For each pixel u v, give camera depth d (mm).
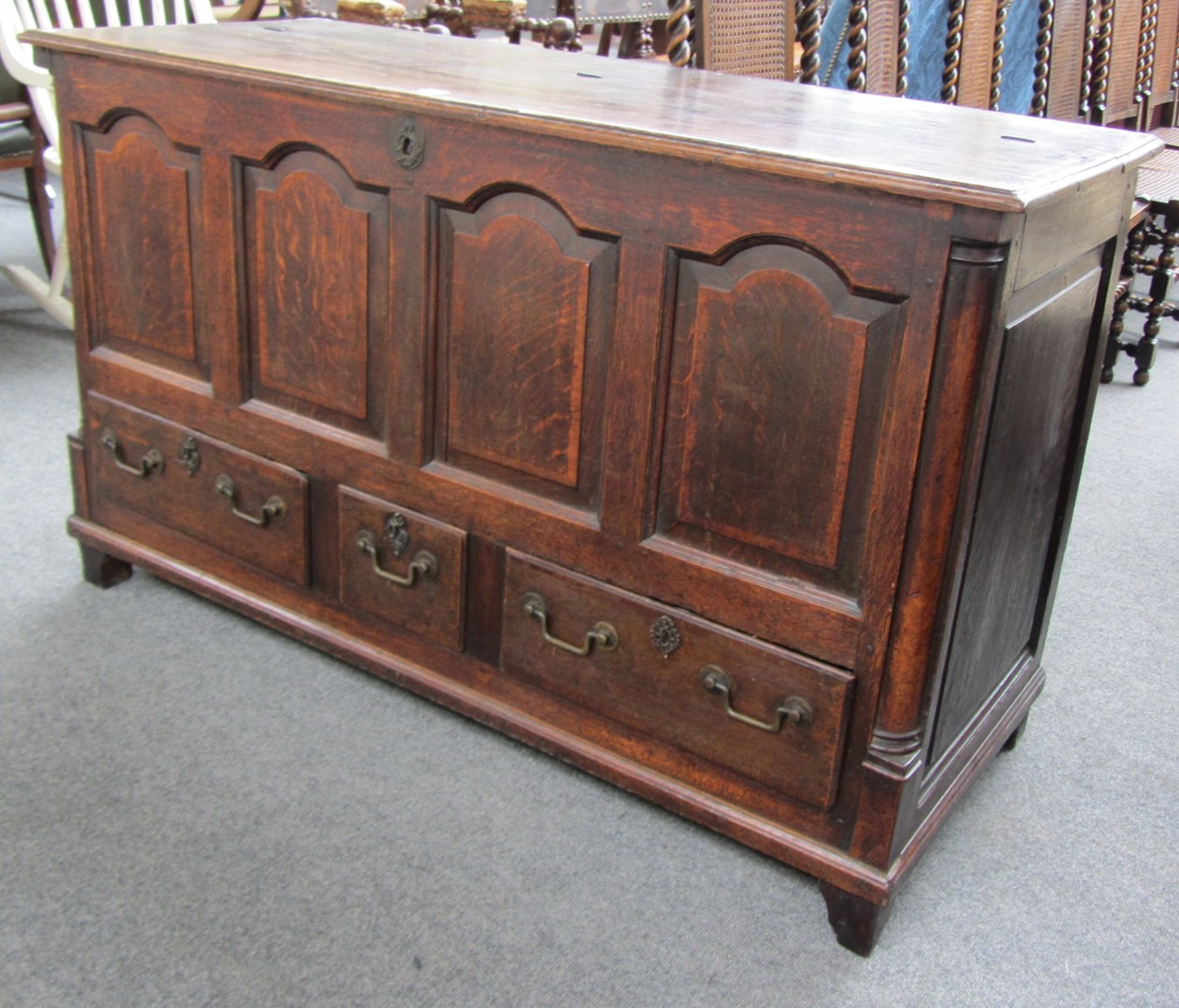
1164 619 2293
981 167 1241
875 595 1357
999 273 1214
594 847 1601
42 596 2068
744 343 1362
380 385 1678
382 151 1539
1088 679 2082
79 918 1424
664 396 1439
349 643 1847
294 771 1697
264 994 1342
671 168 1335
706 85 1798
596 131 1348
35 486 2426
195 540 1971
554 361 1506
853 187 1226
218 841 1560
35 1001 1312
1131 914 1560
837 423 1327
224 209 1713
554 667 1647
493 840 1599
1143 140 1538
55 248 3211
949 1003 1400
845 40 2572
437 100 1454
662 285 1387
